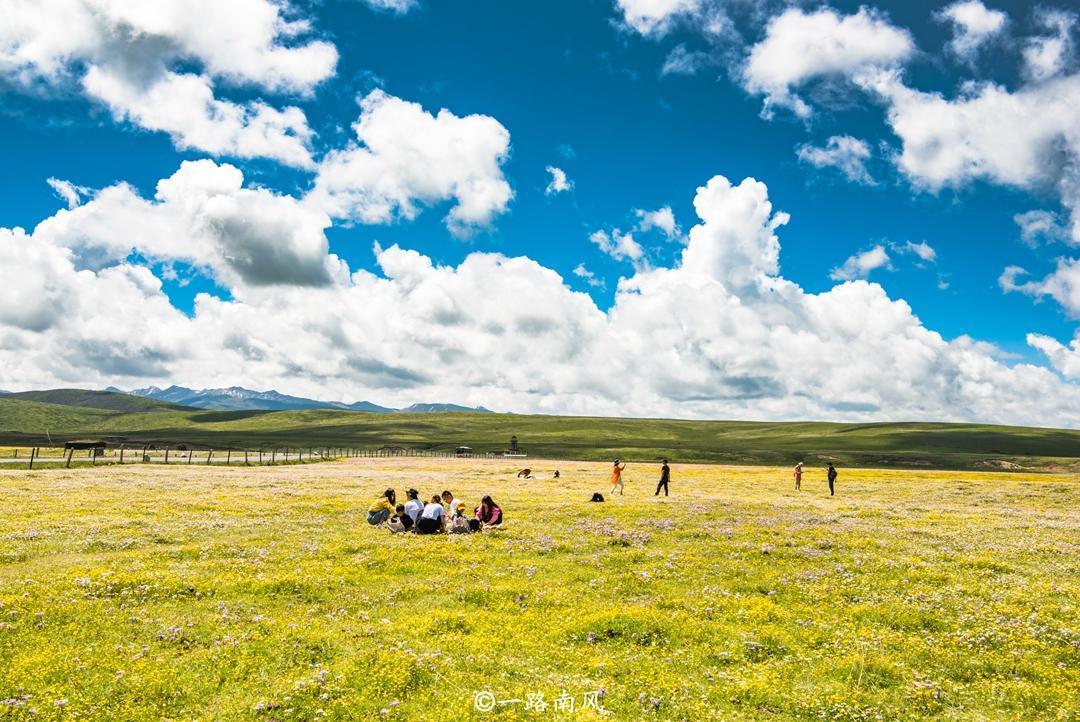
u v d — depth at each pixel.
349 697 11.90
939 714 12.04
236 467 87.62
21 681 12.03
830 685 13.13
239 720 11.11
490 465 123.12
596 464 147.12
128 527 28.45
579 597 18.94
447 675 13.01
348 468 99.38
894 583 21.09
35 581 18.17
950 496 63.78
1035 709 12.21
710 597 19.08
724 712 11.92
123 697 11.69
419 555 23.88
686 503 46.72
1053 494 65.88
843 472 130.00
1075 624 16.80
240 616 16.27
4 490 42.69
